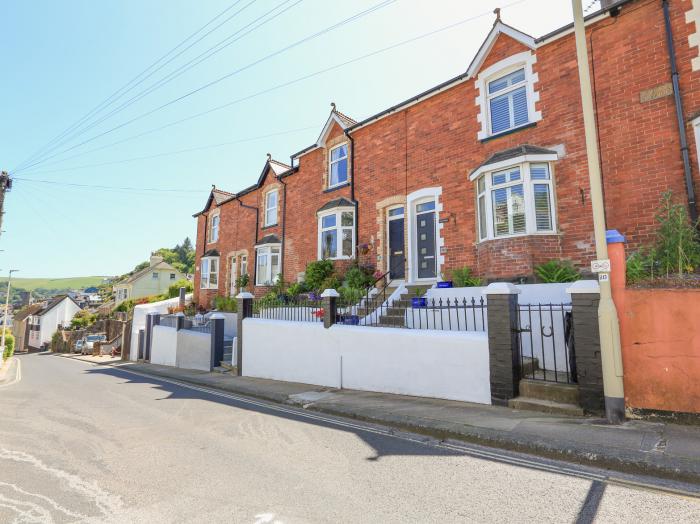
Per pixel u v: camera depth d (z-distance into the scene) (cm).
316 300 1286
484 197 1071
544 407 629
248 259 2098
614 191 898
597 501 370
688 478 401
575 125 966
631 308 590
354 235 1477
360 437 598
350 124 1596
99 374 1688
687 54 834
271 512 366
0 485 441
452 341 757
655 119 859
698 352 545
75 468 492
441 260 1187
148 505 386
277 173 1966
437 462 482
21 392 1166
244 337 1293
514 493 391
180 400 955
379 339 884
